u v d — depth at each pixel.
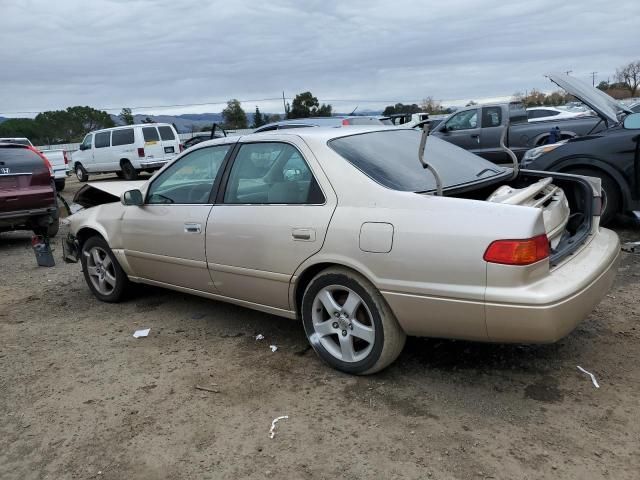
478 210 2.87
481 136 12.95
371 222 3.12
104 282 5.29
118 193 5.24
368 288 3.18
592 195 3.70
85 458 2.82
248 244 3.72
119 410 3.25
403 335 3.24
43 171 8.32
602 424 2.79
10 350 4.27
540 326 2.73
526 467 2.51
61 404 3.37
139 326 4.60
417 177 3.43
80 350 4.18
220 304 5.00
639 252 5.63
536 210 2.81
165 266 4.49
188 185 4.30
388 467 2.58
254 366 3.70
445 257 2.86
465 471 2.51
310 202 3.43
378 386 3.30
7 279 6.54
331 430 2.90
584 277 2.94
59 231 9.85
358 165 3.36
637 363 3.37
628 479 2.40
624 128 6.05
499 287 2.75
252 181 3.82
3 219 7.92
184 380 3.57
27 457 2.87
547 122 12.43
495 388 3.19
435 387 3.24
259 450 2.78
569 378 3.25
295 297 3.62
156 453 2.81
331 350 3.51
